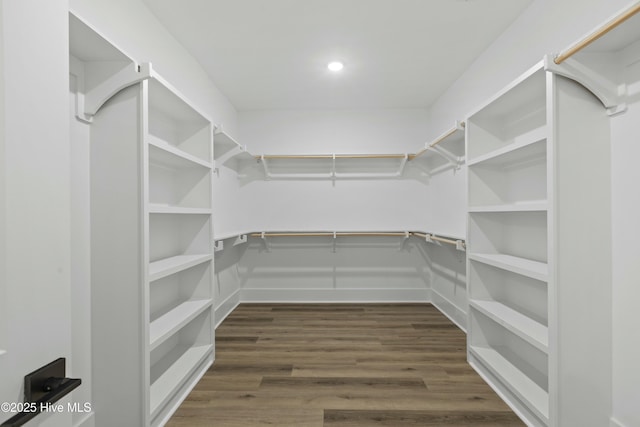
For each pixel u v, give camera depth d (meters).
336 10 1.89
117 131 1.36
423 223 3.62
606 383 1.33
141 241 1.34
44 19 0.61
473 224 2.11
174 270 1.62
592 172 1.33
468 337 2.14
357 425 1.50
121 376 1.35
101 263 1.35
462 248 2.34
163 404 1.50
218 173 2.99
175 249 2.12
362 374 1.98
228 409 1.62
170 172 2.08
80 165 1.32
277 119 3.64
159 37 1.97
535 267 1.57
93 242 1.36
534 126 1.80
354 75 2.76
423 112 3.60
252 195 3.66
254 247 3.68
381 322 2.95
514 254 2.01
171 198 2.10
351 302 3.63
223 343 2.47
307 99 3.32
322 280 3.66
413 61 2.51
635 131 1.24
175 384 1.64
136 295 1.35
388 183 3.63
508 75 2.05
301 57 2.45
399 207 3.63
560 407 1.33
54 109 0.63
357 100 3.35
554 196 1.33
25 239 0.57
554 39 1.64
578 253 1.33
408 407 1.64
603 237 1.33
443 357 2.22
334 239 3.65
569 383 1.33
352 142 3.62
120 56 1.29
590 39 1.14
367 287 3.66
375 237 3.65
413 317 3.10
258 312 3.27
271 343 2.47
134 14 1.72
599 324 1.33
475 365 2.06
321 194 3.64
